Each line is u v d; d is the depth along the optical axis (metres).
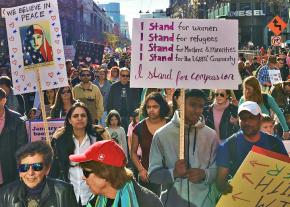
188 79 4.78
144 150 6.06
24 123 5.74
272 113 7.89
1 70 17.02
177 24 4.78
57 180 3.86
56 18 5.98
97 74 12.41
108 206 3.21
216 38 4.78
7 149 5.60
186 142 4.65
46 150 3.72
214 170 4.54
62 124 6.92
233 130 6.79
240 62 13.96
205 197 4.62
